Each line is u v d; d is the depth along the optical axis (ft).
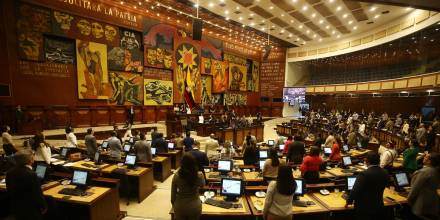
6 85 33.78
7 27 33.76
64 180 15.21
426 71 49.39
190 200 9.30
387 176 10.14
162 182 22.94
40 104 36.83
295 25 59.21
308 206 12.34
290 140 24.31
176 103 54.95
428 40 50.72
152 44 50.01
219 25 60.13
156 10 50.49
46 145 17.53
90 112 41.88
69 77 39.63
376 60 70.64
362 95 70.23
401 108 57.82
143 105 49.34
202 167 15.85
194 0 45.29
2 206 14.43
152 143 25.99
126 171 18.24
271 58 82.84
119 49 45.27
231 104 70.64
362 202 10.22
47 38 37.40
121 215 15.74
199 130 42.78
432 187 11.34
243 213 11.38
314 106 86.28
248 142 21.62
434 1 14.08
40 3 35.86
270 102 82.79
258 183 15.67
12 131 33.73
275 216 9.02
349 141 32.40
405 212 14.20
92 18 41.29
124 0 45.16
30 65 35.94
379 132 43.62
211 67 63.26
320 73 89.35
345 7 47.06
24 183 9.31
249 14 52.11
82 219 13.78
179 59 55.31
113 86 44.86
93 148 22.11
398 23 51.67
